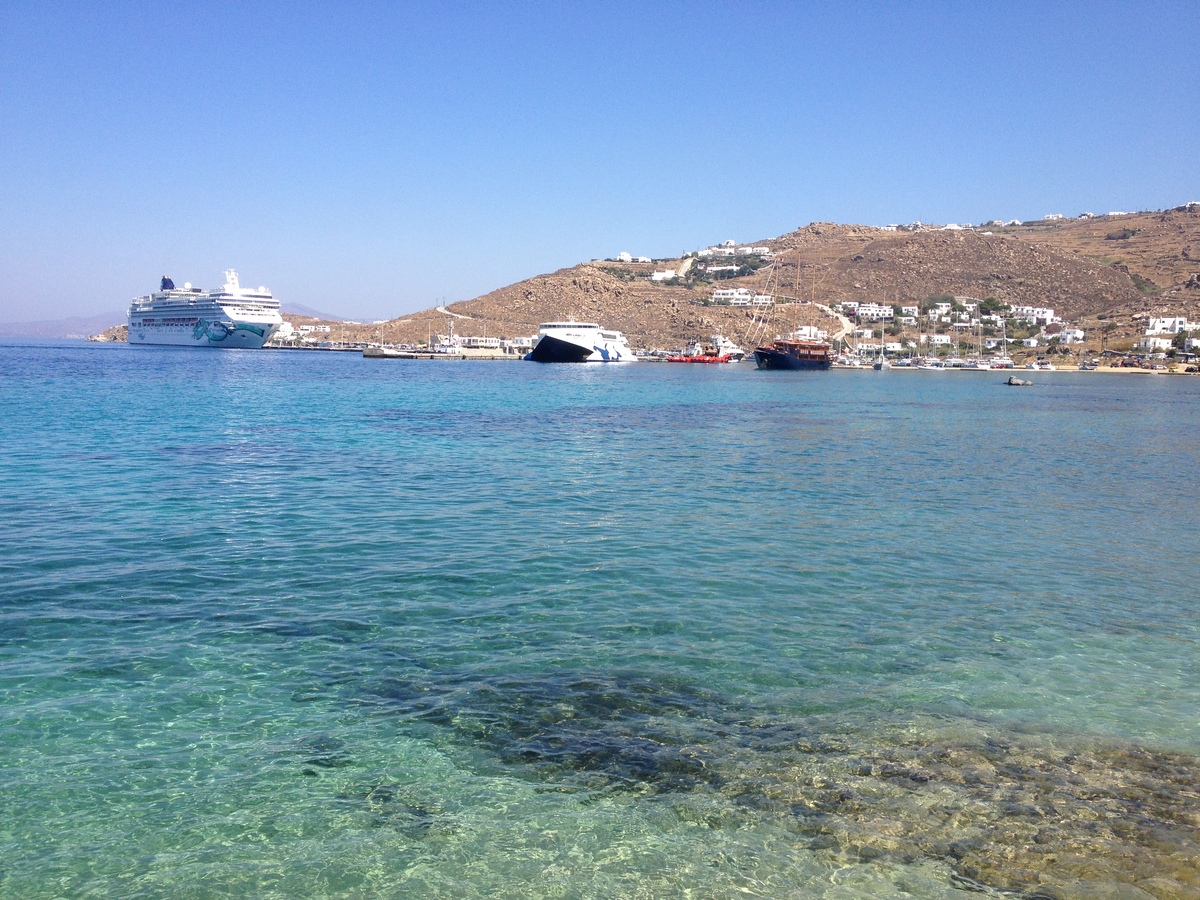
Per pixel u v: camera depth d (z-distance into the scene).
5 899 8.12
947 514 27.39
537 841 9.24
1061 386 133.62
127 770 10.42
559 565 19.94
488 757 10.89
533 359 196.62
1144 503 29.95
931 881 8.59
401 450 40.72
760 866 8.84
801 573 19.80
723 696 12.82
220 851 8.98
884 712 12.38
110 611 15.95
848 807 9.88
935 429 58.62
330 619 15.82
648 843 9.23
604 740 11.38
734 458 41.03
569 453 41.50
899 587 18.88
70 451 36.97
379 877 8.62
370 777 10.41
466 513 25.72
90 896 8.22
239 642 14.56
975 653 14.88
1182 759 11.16
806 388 115.38
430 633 15.21
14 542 20.77
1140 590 19.00
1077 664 14.45
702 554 21.34
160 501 26.33
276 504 26.34
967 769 10.78
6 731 11.24
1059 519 26.88
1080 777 10.63
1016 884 8.54
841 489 32.06
